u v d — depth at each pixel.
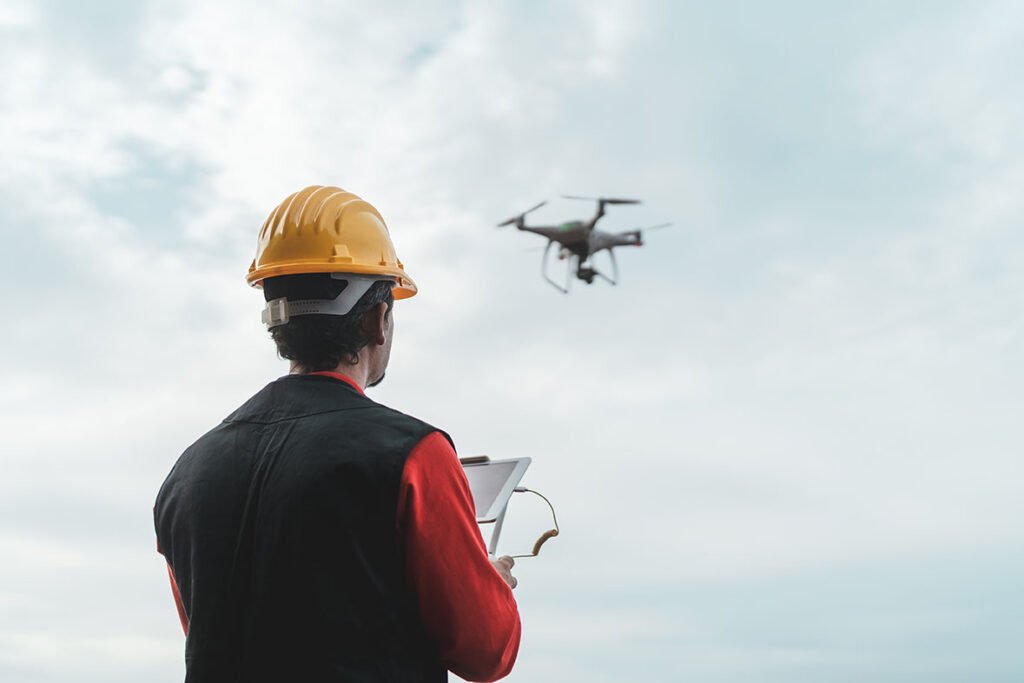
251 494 1.34
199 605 1.33
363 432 1.34
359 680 1.25
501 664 1.37
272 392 1.46
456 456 1.38
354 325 1.49
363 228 1.53
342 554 1.28
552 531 1.62
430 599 1.31
